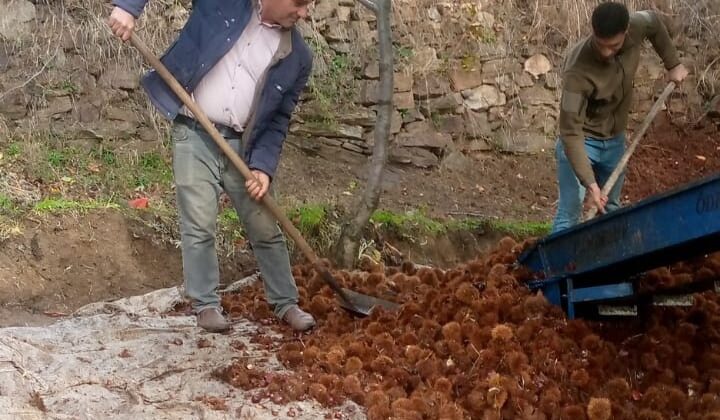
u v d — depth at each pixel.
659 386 3.92
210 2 4.22
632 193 8.52
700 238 3.63
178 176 4.32
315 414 3.71
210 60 4.15
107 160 6.49
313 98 7.52
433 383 3.92
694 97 9.46
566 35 8.67
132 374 3.96
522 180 8.16
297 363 4.18
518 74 8.51
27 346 4.04
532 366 3.99
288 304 4.69
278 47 4.23
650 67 9.29
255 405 3.75
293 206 6.33
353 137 7.59
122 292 5.41
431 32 8.14
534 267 4.90
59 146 6.43
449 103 8.14
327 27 7.69
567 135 5.09
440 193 7.57
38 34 6.63
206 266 4.47
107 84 6.77
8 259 5.19
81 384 3.82
